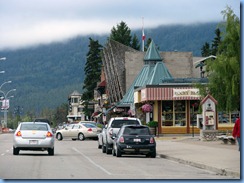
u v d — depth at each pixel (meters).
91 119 130.25
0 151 38.19
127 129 33.22
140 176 21.14
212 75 45.34
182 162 29.48
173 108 63.62
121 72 93.56
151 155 33.44
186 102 63.62
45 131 32.88
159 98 62.47
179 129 63.41
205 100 48.78
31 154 34.44
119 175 21.41
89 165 26.30
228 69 40.41
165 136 62.75
